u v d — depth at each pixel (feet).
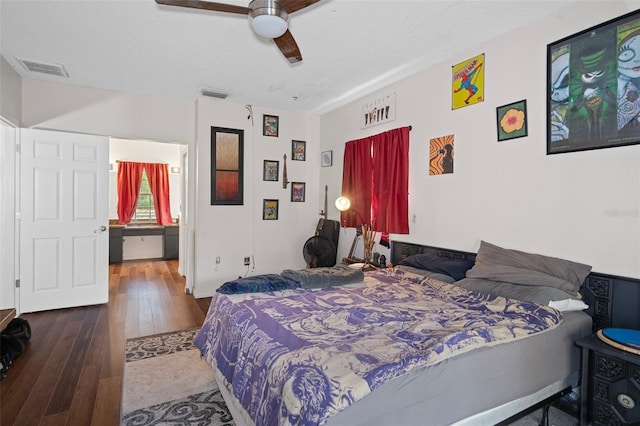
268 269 15.64
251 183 15.08
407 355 4.50
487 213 8.83
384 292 7.92
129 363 8.36
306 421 3.57
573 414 6.42
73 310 12.24
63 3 7.24
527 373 5.44
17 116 11.30
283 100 14.15
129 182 22.84
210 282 14.28
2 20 7.91
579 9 6.95
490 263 8.07
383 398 3.99
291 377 4.03
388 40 8.77
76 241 12.49
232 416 6.06
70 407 6.56
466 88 9.32
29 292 11.76
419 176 10.82
